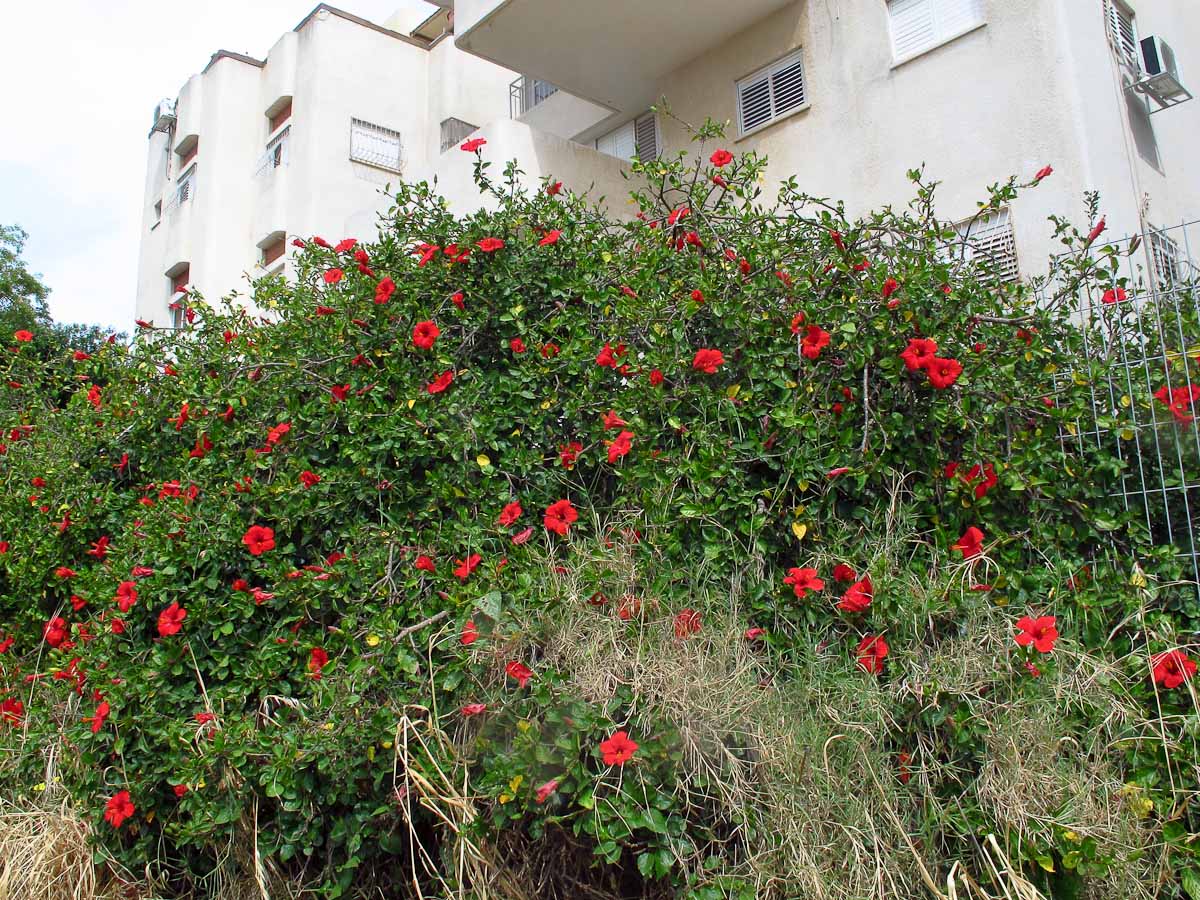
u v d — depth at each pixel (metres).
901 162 8.78
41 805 4.29
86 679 4.18
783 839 2.95
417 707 3.38
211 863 3.98
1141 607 3.59
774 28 10.21
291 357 5.07
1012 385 4.12
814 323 4.08
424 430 4.27
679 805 3.08
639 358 4.30
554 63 11.31
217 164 17.11
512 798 2.97
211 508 4.32
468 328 4.75
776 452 3.89
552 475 4.30
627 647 3.29
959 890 3.00
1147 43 8.66
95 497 5.59
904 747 3.25
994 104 8.09
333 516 4.31
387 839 3.41
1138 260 7.59
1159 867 3.08
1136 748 3.26
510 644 3.38
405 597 3.88
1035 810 3.00
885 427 3.89
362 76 16.83
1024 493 3.97
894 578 3.49
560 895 3.32
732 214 5.06
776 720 3.17
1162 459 4.04
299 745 3.40
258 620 4.07
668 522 3.74
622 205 11.04
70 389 8.12
